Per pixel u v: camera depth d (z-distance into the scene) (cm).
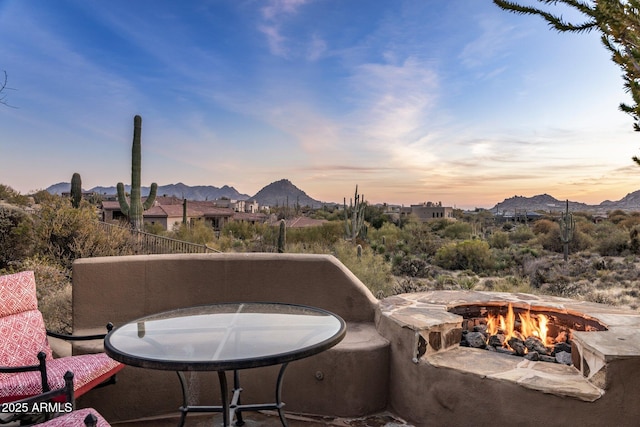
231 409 288
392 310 386
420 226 3653
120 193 1628
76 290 388
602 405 262
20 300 315
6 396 260
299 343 236
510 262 2458
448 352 340
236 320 293
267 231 2600
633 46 250
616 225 4200
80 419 204
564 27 255
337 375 346
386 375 357
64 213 1120
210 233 2398
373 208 4366
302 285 423
